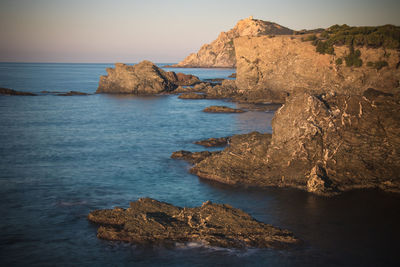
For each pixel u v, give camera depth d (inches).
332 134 1128.8
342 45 3179.1
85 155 1541.6
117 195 1057.5
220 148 1658.5
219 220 815.7
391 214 887.1
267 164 1171.3
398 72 2984.7
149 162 1417.3
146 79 4744.1
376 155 1086.4
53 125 2319.1
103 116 2741.1
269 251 714.8
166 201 999.6
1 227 842.2
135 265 680.4
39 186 1139.9
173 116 2738.7
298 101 1184.8
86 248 742.5
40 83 6245.1
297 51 3459.6
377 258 696.4
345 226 826.8
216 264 673.0
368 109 1152.8
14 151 1605.6
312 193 1019.9
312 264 674.2
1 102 3499.0
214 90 4463.6
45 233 812.0
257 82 4062.5
